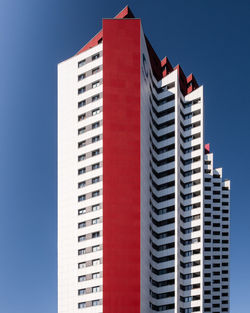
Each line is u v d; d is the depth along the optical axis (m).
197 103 106.19
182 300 91.06
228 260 149.50
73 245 86.75
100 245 83.12
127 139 84.94
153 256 90.62
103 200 80.94
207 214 135.12
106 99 87.38
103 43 91.12
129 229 79.31
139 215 80.31
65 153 94.38
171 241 92.75
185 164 102.25
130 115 86.62
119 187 81.75
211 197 137.12
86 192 88.44
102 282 78.75
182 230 96.56
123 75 89.00
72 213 89.06
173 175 97.44
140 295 75.69
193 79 115.00
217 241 147.38
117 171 82.75
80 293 82.56
